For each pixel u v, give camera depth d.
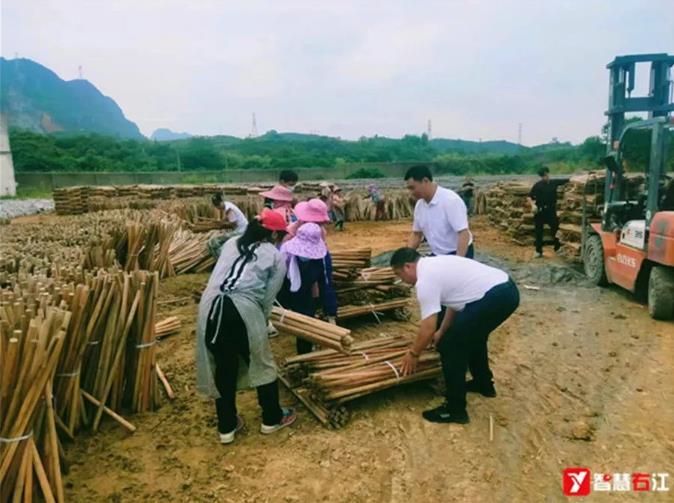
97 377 4.14
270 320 4.79
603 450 3.91
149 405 4.46
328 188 16.62
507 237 14.16
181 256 9.55
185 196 20.81
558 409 4.52
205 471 3.67
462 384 4.24
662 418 4.34
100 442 3.99
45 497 3.08
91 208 17.45
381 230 16.61
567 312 7.28
